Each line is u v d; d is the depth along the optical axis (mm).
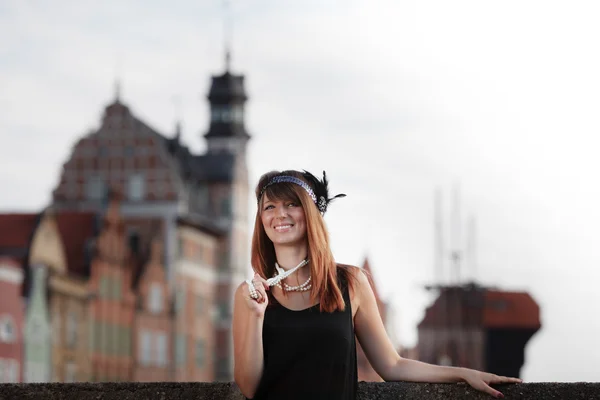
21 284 60406
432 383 5684
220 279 85562
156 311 75312
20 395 5852
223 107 94562
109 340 69312
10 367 58625
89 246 67625
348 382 5359
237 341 5371
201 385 5773
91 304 67062
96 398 5832
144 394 5805
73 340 64938
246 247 87688
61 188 80688
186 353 78812
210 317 83438
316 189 5656
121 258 70812
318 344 5324
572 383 5633
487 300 89812
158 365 74875
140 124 81250
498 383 5656
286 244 5566
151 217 79688
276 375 5312
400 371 5719
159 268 75938
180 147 83125
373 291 5664
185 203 81250
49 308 61969
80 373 65375
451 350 89188
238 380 5328
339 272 5613
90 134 81250
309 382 5293
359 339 5715
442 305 89750
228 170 86875
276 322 5359
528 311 90500
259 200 5672
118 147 80875
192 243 81250
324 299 5383
